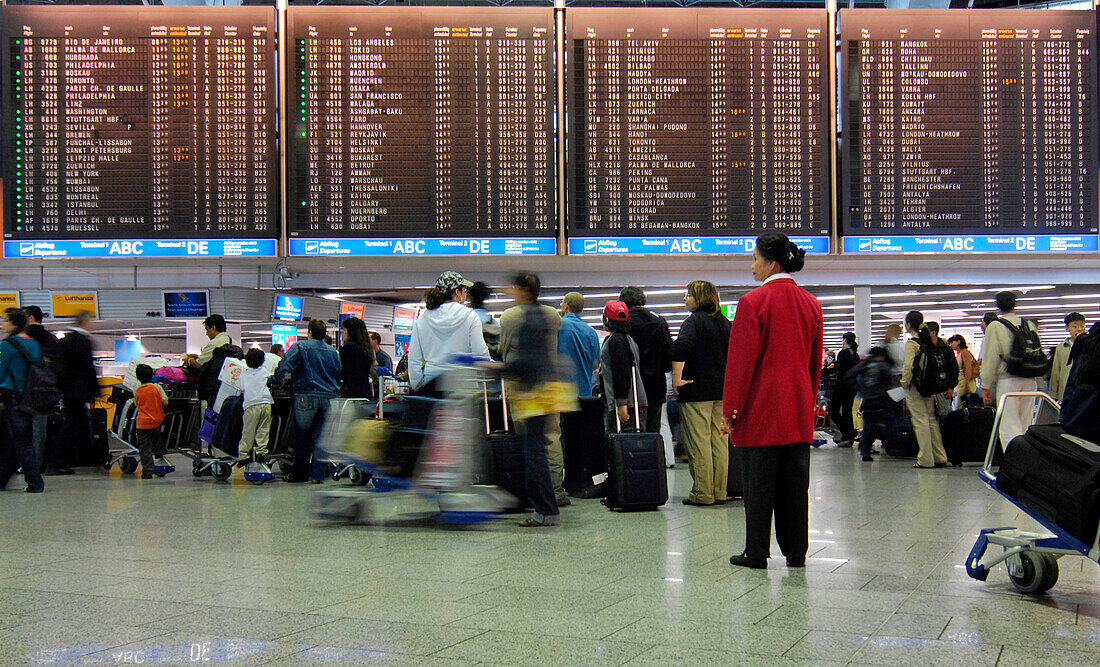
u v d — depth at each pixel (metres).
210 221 10.32
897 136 10.51
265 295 13.52
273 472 9.04
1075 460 3.19
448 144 10.43
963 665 2.47
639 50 10.50
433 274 11.45
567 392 5.14
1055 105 10.48
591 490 6.63
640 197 10.48
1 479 7.33
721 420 6.16
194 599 3.27
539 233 10.44
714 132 10.50
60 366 8.95
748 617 2.99
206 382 8.52
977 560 3.56
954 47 10.51
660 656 2.55
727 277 11.54
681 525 5.15
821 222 10.50
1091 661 2.50
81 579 3.64
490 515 5.44
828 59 10.56
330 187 10.38
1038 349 8.33
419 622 2.93
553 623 2.91
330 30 10.41
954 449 8.81
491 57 10.47
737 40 10.54
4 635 2.78
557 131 10.48
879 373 9.80
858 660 2.51
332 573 3.75
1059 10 10.52
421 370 5.88
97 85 10.28
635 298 6.80
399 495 5.29
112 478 8.47
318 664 2.48
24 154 10.23
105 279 11.94
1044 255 10.45
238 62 10.36
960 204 10.47
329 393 7.95
